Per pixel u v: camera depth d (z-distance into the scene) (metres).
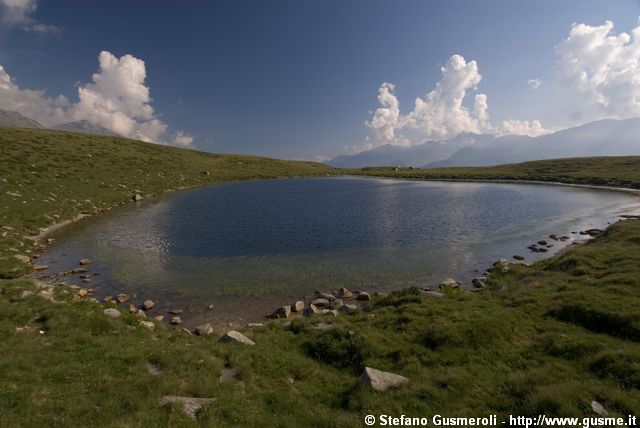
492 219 52.59
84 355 14.62
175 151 148.88
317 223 52.03
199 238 43.50
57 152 86.25
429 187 104.19
